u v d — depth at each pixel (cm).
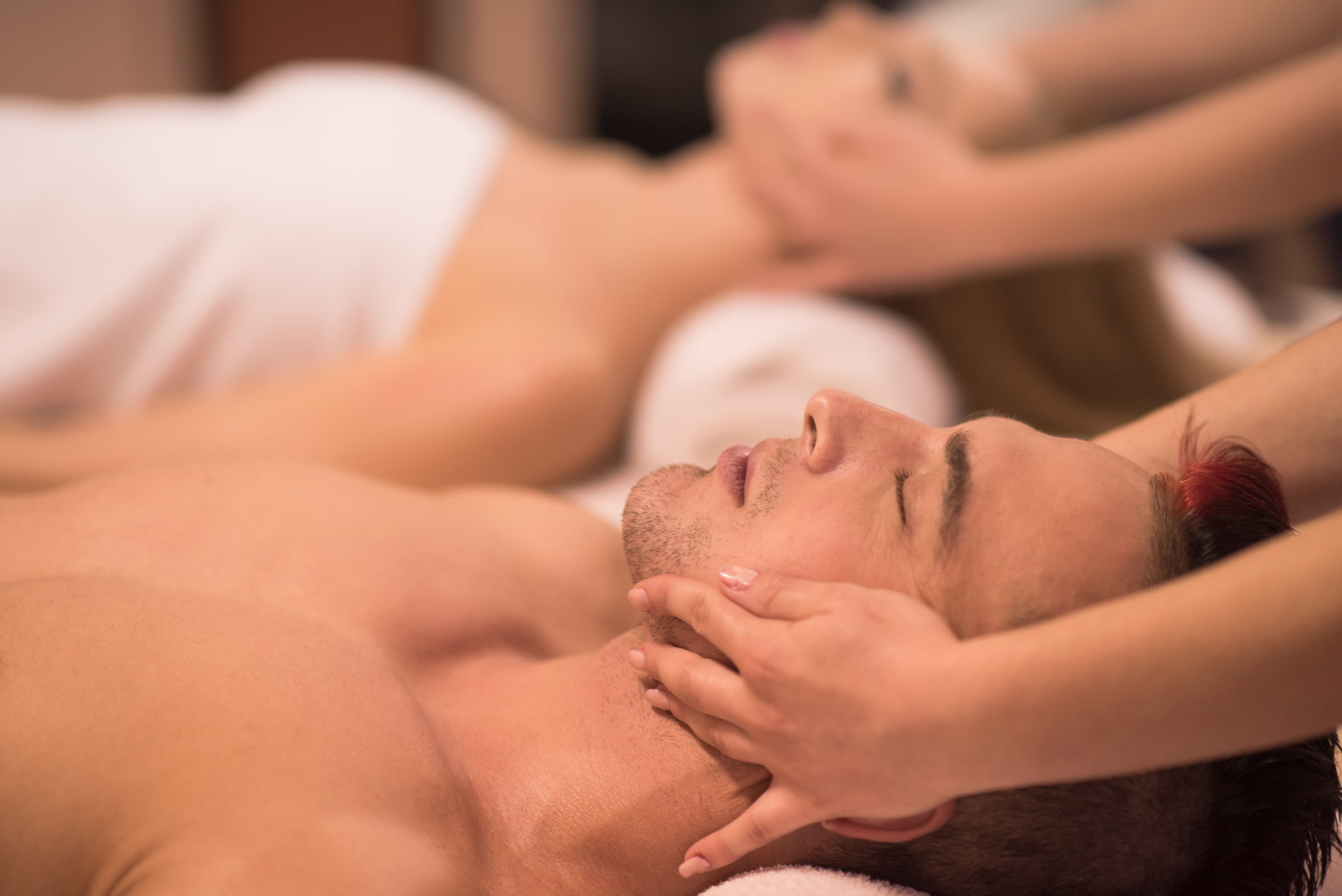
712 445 147
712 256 172
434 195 158
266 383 151
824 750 63
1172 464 88
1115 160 147
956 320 176
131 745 69
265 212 148
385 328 153
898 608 64
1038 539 69
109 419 142
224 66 292
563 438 147
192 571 88
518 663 94
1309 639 52
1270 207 141
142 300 143
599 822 78
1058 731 56
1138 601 57
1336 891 79
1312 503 85
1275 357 89
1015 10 230
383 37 301
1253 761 72
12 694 72
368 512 97
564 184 171
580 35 314
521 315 150
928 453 78
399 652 88
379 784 71
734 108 174
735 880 74
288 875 61
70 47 279
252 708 72
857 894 72
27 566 87
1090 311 176
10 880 69
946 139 165
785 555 75
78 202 144
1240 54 188
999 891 75
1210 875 73
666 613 74
